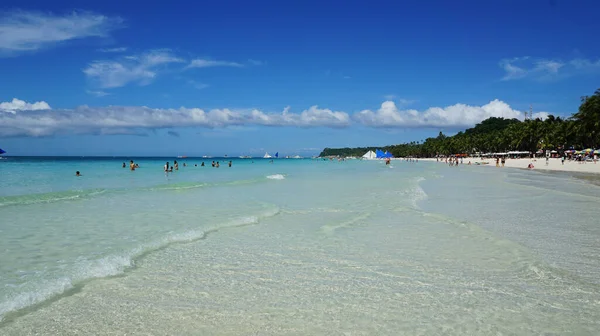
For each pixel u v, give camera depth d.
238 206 17.94
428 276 8.12
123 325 5.77
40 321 5.81
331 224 13.69
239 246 10.51
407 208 17.52
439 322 5.98
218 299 6.82
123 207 17.30
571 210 17.00
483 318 6.13
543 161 101.12
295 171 61.53
